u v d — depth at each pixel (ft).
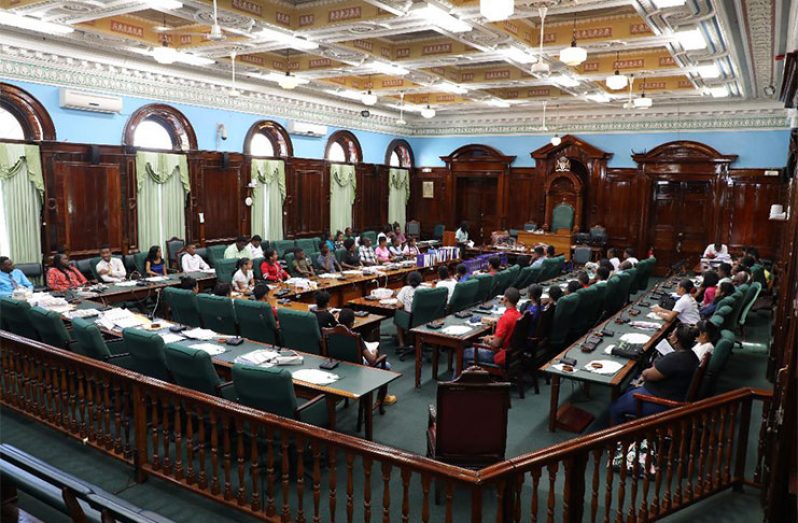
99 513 6.11
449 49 30.35
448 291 25.52
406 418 18.37
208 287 30.60
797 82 19.08
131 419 16.53
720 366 15.69
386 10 22.09
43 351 15.20
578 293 22.63
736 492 13.99
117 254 33.55
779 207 32.68
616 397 16.51
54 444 15.51
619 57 33.22
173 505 12.83
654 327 21.47
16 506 6.64
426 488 9.23
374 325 22.90
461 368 20.15
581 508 10.32
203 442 12.48
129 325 19.80
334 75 36.68
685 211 46.57
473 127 54.13
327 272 35.27
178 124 36.70
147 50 30.71
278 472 14.32
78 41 29.04
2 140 28.07
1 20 24.66
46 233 30.22
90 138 31.91
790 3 19.66
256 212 41.96
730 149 43.73
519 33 26.53
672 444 12.26
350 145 50.78
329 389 14.40
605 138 48.39
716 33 24.18
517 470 9.02
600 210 48.98
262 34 25.82
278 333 20.03
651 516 12.07
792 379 10.77
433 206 57.00
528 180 51.90
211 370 14.46
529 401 20.02
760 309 34.94
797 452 9.99
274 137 43.39
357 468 15.01
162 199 35.83
